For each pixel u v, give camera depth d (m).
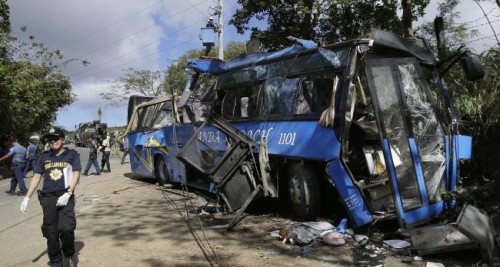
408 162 6.74
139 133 15.10
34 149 14.74
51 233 5.54
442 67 8.27
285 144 8.07
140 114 15.55
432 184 6.93
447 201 7.00
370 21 17.06
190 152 9.10
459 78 9.70
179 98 13.14
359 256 6.02
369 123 7.64
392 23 16.88
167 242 7.07
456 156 7.33
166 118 13.66
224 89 10.62
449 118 7.70
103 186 14.27
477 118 9.05
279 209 9.16
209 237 7.29
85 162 28.50
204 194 10.93
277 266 5.76
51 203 5.53
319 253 6.23
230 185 8.59
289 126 8.14
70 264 5.66
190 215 9.09
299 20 18.44
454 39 11.23
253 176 8.34
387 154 6.56
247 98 9.70
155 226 8.20
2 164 21.70
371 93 6.71
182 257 6.25
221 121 9.19
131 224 8.41
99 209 10.12
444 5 12.39
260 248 6.58
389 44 7.38
